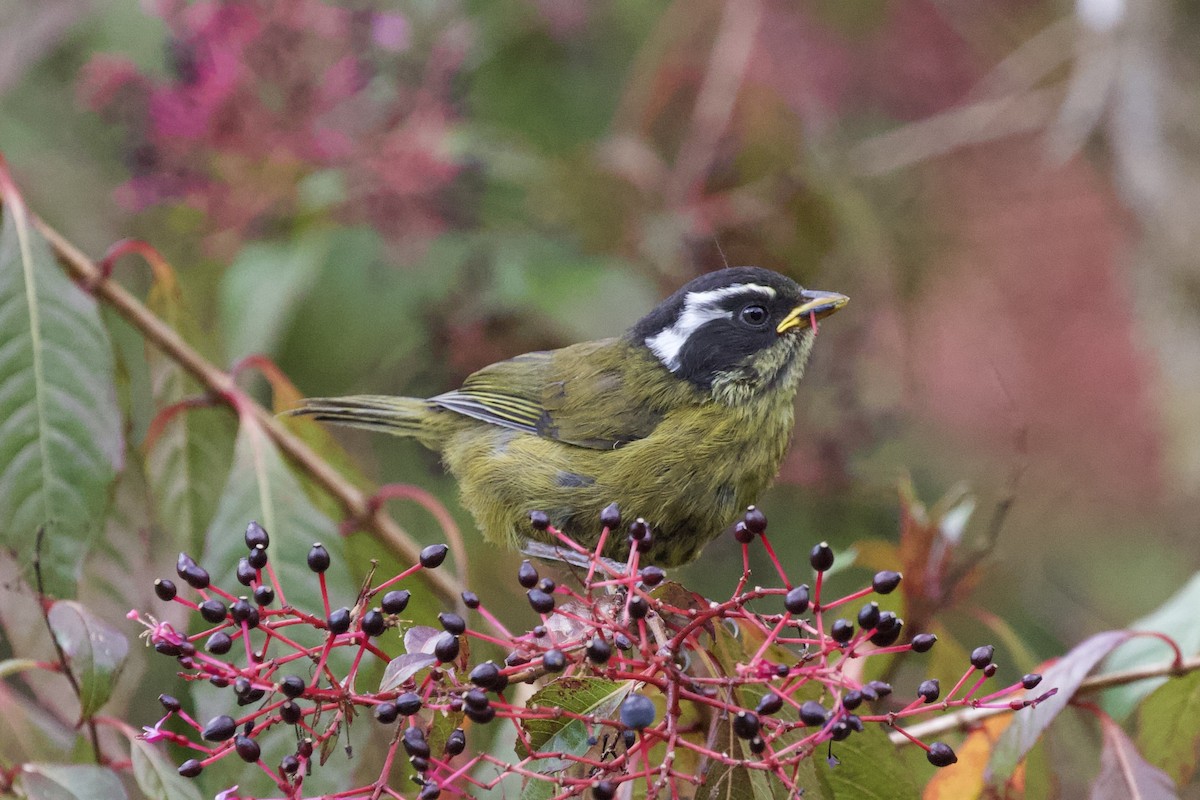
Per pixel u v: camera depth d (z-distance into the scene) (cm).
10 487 742
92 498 752
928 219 1495
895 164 1422
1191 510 1466
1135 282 1466
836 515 1268
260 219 1149
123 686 773
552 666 547
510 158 1230
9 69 1195
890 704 834
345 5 1155
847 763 686
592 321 1158
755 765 548
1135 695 793
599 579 902
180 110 1105
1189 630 803
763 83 1303
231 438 896
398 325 1256
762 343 972
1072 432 1488
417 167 1146
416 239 1179
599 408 974
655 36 1370
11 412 752
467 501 1021
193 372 871
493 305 1198
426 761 532
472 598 590
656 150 1353
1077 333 1517
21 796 656
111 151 1324
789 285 986
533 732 581
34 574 735
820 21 1447
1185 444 1440
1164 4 1401
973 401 1495
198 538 877
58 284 776
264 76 1120
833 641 558
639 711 525
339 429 1327
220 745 576
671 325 990
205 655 552
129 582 810
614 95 1434
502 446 1002
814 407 1262
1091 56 1409
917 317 1413
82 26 1311
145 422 1207
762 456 978
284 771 543
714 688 572
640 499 959
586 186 1241
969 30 1555
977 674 832
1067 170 1542
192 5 1110
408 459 1313
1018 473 872
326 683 734
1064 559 1477
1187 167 1402
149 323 874
